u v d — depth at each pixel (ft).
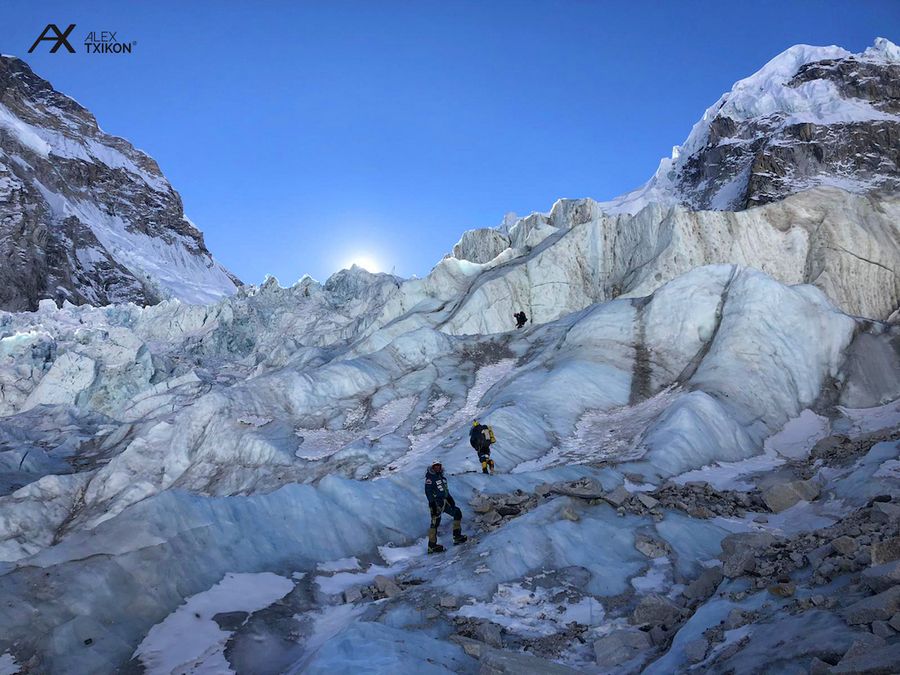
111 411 124.88
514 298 104.42
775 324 65.10
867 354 61.87
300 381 82.69
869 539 20.26
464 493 38.45
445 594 24.27
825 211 94.17
